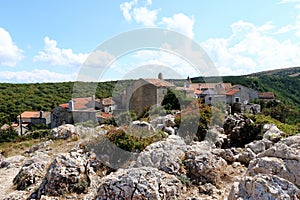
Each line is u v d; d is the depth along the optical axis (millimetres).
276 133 11078
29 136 21891
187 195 6832
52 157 10461
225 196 6719
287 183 5320
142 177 6387
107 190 6285
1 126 36562
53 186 7348
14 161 11883
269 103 30266
